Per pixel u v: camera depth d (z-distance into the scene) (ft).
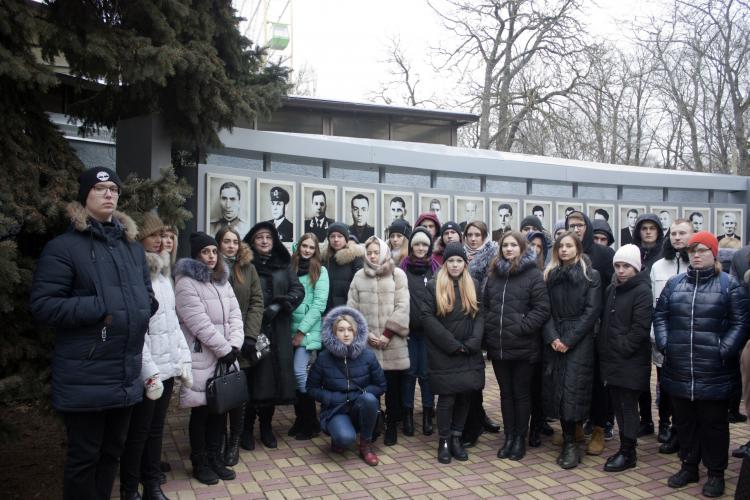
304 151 25.25
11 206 11.87
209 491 13.44
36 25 12.89
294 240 24.25
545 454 16.26
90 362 9.61
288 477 14.38
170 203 15.34
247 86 19.34
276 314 16.16
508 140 66.23
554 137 64.03
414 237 18.57
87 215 10.02
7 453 15.65
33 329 12.52
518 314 15.60
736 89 59.26
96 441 10.06
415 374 18.15
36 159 13.71
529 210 31.32
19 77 12.14
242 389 13.93
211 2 17.39
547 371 15.71
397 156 27.89
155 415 12.44
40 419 17.76
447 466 15.26
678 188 36.11
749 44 58.08
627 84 65.82
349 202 26.00
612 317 15.03
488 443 17.24
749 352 10.69
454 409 16.02
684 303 13.80
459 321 15.60
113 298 9.76
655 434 18.07
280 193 23.95
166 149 18.16
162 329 12.27
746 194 37.29
